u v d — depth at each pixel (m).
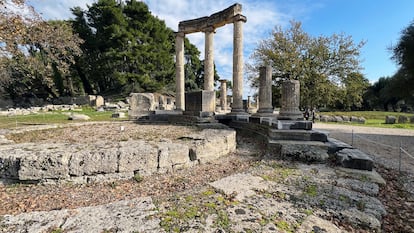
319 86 19.48
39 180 3.52
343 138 9.17
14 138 6.33
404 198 3.33
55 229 2.03
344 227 2.31
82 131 7.92
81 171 3.63
